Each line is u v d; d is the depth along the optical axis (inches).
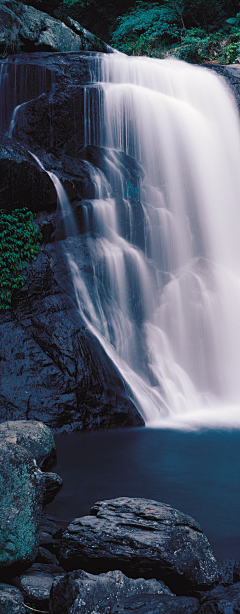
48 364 496.1
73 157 660.1
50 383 485.7
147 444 434.3
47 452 321.7
